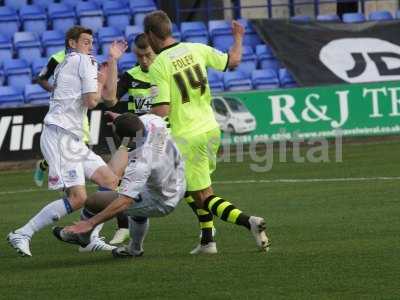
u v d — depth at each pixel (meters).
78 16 52.94
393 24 52.84
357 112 47.50
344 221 24.50
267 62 51.97
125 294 16.64
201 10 55.25
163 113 20.03
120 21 53.75
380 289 16.27
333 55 51.66
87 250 21.80
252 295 16.16
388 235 21.91
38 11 53.03
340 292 16.16
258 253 20.17
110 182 21.27
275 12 58.94
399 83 48.09
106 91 22.92
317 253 19.84
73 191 20.91
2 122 43.19
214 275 17.94
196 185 20.33
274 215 26.42
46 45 50.34
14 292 17.28
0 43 50.19
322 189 31.86
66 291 17.14
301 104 46.69
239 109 45.69
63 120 21.19
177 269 18.70
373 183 32.62
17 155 43.34
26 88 47.00
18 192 35.78
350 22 52.72
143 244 22.36
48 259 20.81
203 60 20.73
